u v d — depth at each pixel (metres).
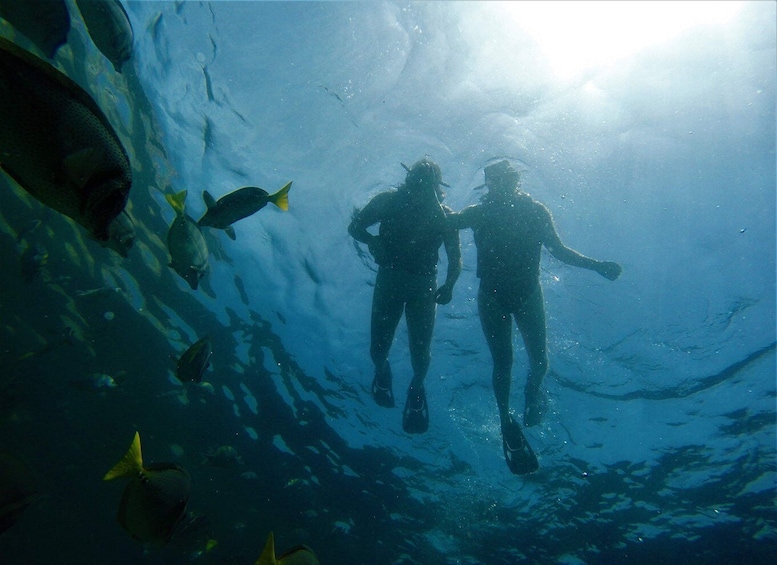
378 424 12.30
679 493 12.07
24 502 5.03
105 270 9.88
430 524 13.88
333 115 7.88
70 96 1.28
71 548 11.24
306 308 10.78
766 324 8.95
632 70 7.18
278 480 12.95
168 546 11.18
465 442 12.10
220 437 12.33
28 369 9.74
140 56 7.91
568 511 12.88
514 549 13.66
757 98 7.16
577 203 8.12
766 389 10.01
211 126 8.55
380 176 8.30
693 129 7.46
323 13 6.93
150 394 11.30
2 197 8.26
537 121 7.55
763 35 6.77
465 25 6.87
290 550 2.76
